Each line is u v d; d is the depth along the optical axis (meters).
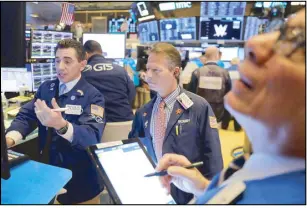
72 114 1.51
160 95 1.29
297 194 0.32
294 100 0.31
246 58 0.36
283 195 0.32
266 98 0.32
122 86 2.24
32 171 1.03
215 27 5.71
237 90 0.36
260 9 5.16
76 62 1.55
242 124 0.37
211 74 2.70
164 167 0.75
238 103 0.35
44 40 2.74
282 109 0.31
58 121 1.30
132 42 6.18
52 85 1.64
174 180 0.73
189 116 1.22
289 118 0.31
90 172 1.58
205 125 1.21
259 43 0.34
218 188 0.42
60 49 1.54
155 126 1.25
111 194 0.68
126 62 4.15
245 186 0.36
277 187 0.33
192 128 1.21
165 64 1.21
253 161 0.37
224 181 0.42
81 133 1.38
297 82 0.30
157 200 0.69
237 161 0.43
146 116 1.32
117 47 3.63
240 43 5.59
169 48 1.24
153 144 1.23
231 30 5.60
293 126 0.31
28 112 1.59
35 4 2.67
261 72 0.33
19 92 2.66
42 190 0.90
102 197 1.73
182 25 5.93
